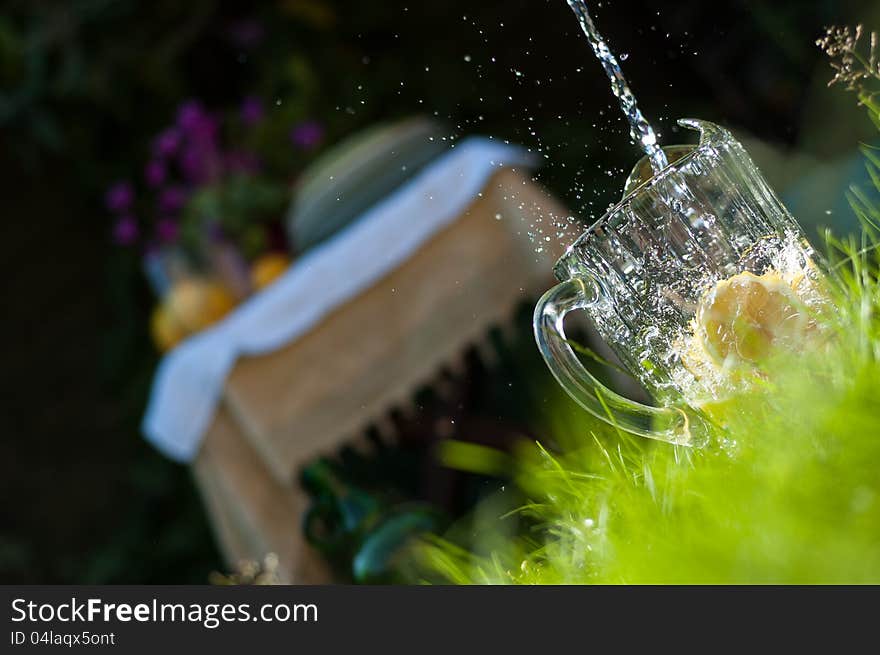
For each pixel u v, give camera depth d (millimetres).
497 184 4207
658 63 5945
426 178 4223
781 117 5520
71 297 7707
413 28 7062
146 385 7469
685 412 2006
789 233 2041
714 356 1966
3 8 7273
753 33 5633
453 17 6930
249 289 4797
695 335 1996
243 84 7469
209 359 4062
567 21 6270
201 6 7277
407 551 2459
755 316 1958
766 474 1812
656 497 1938
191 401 4121
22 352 7680
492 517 2400
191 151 5484
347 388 4137
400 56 7066
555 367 2059
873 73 2195
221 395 4102
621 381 3621
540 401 4246
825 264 2061
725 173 2031
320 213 4414
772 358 1935
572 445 2354
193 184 5508
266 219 4934
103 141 7504
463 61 6832
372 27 7188
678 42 5855
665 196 2023
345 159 4477
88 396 7609
